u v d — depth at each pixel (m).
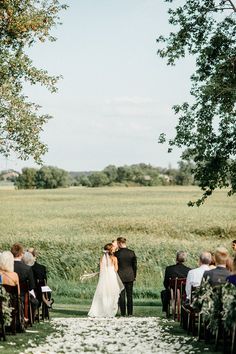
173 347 11.60
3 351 11.05
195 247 38.03
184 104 27.16
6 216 65.75
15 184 188.00
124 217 59.59
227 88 26.00
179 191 119.19
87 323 16.55
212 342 12.26
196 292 12.52
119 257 19.94
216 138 27.12
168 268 18.09
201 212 65.62
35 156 26.83
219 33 28.25
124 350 11.24
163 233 50.41
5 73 25.83
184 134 26.89
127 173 177.88
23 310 14.76
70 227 53.62
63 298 26.91
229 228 51.78
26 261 16.41
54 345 11.82
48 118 27.16
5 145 27.00
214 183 27.45
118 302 20.16
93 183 177.12
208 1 28.36
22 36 26.38
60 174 170.88
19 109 26.52
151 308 22.72
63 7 26.78
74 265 32.75
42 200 95.12
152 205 78.50
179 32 28.31
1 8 25.78
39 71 26.56
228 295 10.84
